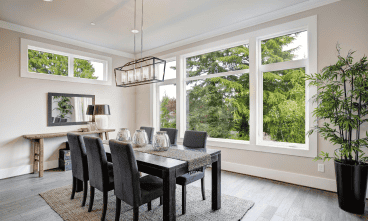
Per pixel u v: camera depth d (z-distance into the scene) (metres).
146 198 1.84
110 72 5.05
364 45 2.58
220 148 3.96
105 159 2.09
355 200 2.24
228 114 4.00
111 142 1.90
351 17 2.67
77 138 2.38
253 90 3.53
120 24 3.65
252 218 2.18
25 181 3.31
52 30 3.90
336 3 2.78
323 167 2.88
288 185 3.08
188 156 2.10
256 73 3.52
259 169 3.46
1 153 3.49
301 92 3.19
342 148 2.50
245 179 3.36
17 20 3.46
